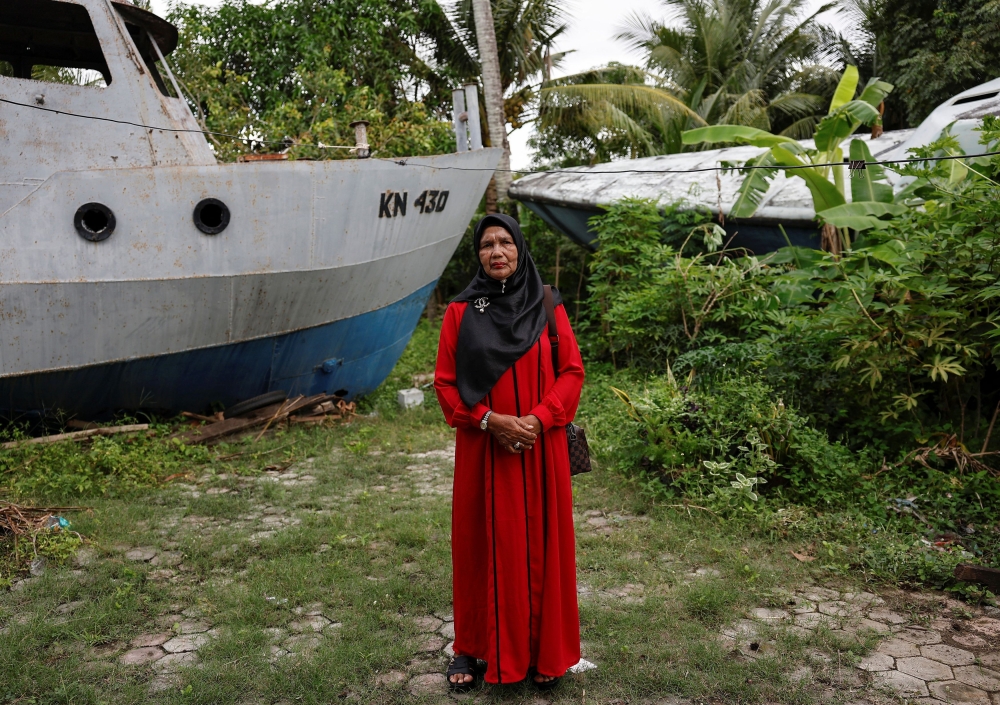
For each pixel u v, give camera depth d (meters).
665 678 2.73
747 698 2.63
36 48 6.44
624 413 5.48
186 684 2.72
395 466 5.61
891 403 5.16
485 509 2.67
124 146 5.84
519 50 15.06
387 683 2.75
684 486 4.68
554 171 11.05
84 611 3.26
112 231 5.53
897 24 14.70
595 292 8.77
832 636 3.01
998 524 4.14
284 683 2.71
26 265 5.31
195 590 3.51
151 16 6.48
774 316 6.36
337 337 7.02
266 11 14.26
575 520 4.45
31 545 3.88
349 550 3.95
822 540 3.99
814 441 4.68
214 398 6.62
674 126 15.28
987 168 5.48
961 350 4.80
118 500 4.82
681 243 8.52
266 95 14.32
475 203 7.80
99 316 5.62
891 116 17.28
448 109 16.23
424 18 15.16
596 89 14.02
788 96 16.67
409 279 7.44
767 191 7.82
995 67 12.96
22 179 5.51
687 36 17.84
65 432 5.95
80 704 2.61
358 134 6.93
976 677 2.75
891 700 2.61
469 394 2.62
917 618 3.21
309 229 6.23
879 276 4.81
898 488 4.57
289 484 5.27
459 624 2.75
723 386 5.31
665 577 3.60
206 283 5.91
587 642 3.03
